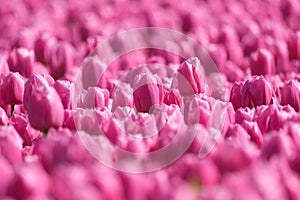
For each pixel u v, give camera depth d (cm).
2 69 766
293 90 670
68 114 608
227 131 555
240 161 445
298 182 449
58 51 898
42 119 568
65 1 1608
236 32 1180
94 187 392
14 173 425
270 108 586
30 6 1527
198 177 434
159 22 1280
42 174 430
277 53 952
